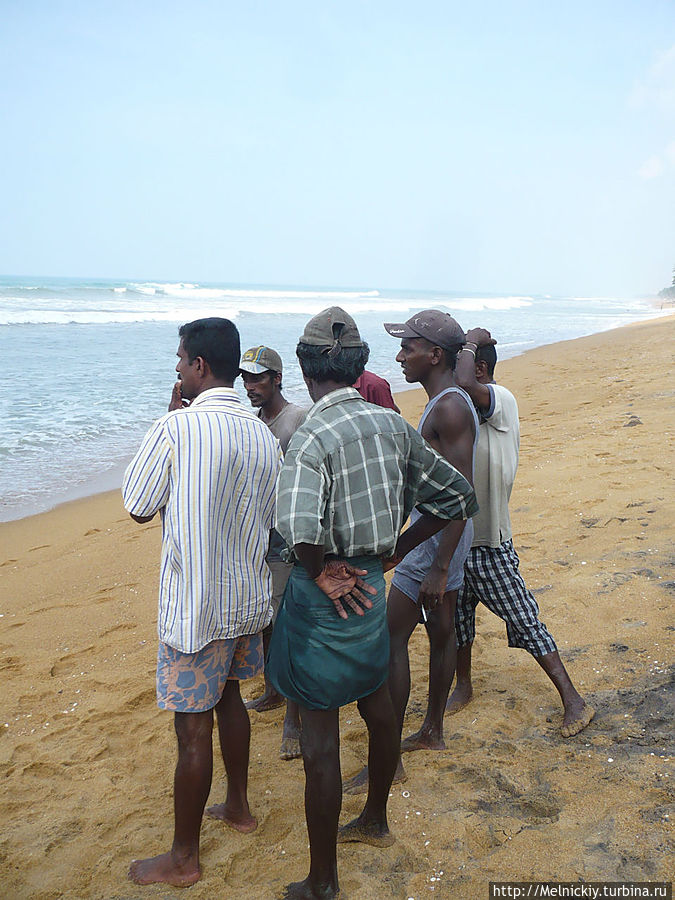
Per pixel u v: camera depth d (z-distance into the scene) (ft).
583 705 11.11
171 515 8.28
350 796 10.05
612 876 8.02
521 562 17.78
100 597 18.48
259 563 8.99
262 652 9.61
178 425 8.39
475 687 12.85
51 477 30.14
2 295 158.61
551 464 26.04
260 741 12.16
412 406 44.80
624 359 61.93
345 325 8.07
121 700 13.48
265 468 8.84
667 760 9.89
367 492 7.77
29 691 14.11
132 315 113.29
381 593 8.11
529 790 9.74
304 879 8.65
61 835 9.96
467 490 8.39
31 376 53.21
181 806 8.71
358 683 8.02
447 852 8.75
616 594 15.17
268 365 12.51
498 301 304.91
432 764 10.57
